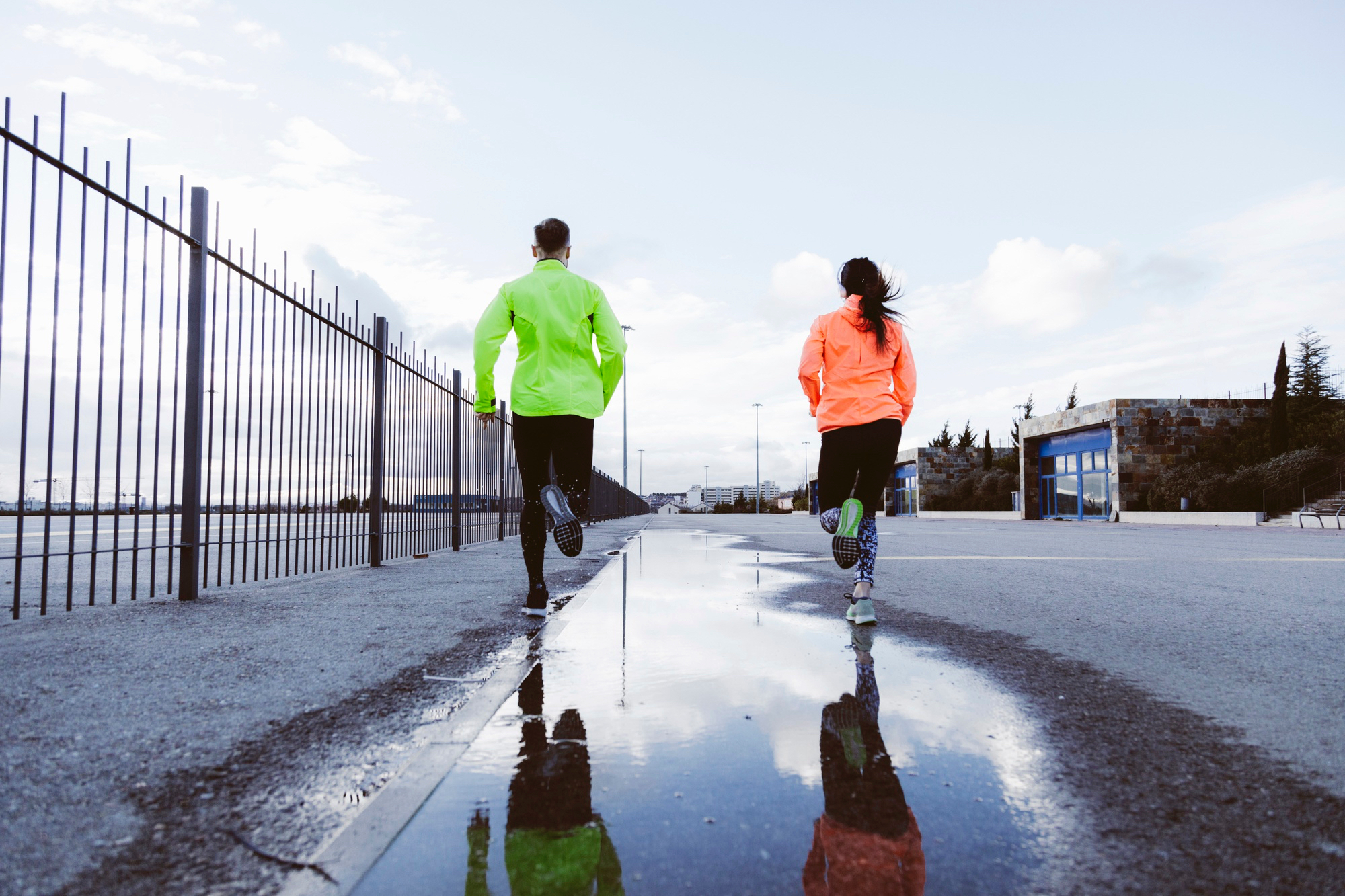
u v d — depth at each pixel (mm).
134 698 1984
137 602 3756
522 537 3418
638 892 1059
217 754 1598
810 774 1510
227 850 1181
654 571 5770
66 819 1269
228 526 12492
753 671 2383
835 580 5066
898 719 1876
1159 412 25531
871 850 1189
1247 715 1918
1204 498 23000
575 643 2805
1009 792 1421
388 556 6387
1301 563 6535
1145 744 1696
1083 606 3846
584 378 3416
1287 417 24891
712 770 1530
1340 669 2430
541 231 3502
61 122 3213
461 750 1641
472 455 8695
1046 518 30969
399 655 2572
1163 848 1193
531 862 1147
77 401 3285
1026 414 43500
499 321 3391
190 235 3834
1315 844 1208
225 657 2492
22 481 3051
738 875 1110
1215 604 3908
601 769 1534
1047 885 1078
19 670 2256
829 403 3426
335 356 5355
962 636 2992
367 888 1072
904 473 46000
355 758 1587
